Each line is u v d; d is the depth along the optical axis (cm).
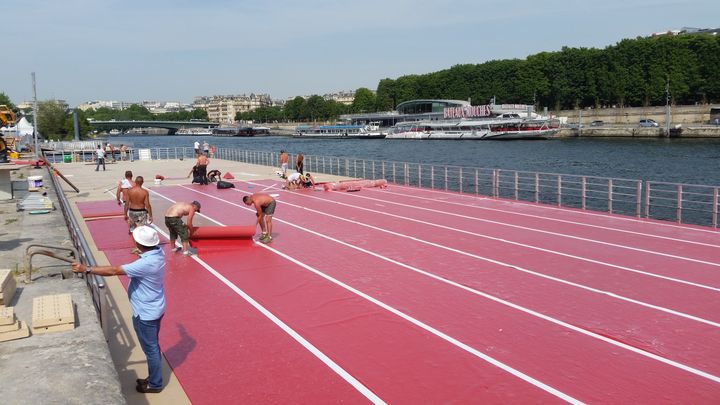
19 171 3325
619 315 996
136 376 780
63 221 1684
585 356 829
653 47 11525
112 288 1196
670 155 7044
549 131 11144
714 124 10156
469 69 15812
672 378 758
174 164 4622
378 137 14525
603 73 12181
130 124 19175
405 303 1071
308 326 962
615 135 10975
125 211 1783
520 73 14062
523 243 1573
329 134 15675
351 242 1611
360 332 931
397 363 813
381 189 2909
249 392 735
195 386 753
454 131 12325
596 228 1789
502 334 915
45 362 652
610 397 709
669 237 1639
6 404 557
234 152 5450
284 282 1222
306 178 2928
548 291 1135
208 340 909
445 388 737
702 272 1260
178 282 1232
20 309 842
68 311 767
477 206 2294
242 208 2300
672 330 926
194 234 1578
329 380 764
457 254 1452
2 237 1435
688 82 11069
